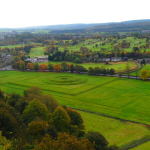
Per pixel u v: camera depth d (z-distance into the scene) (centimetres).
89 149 8494
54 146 7988
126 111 18000
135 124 15600
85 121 16100
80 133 12288
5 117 10675
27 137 10006
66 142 8181
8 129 10450
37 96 16812
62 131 11694
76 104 19788
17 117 12138
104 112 17875
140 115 17162
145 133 14262
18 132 10306
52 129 10881
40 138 9838
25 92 18450
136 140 13350
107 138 13562
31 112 13138
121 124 15612
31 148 8562
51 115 12888
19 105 14950
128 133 14262
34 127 10562
